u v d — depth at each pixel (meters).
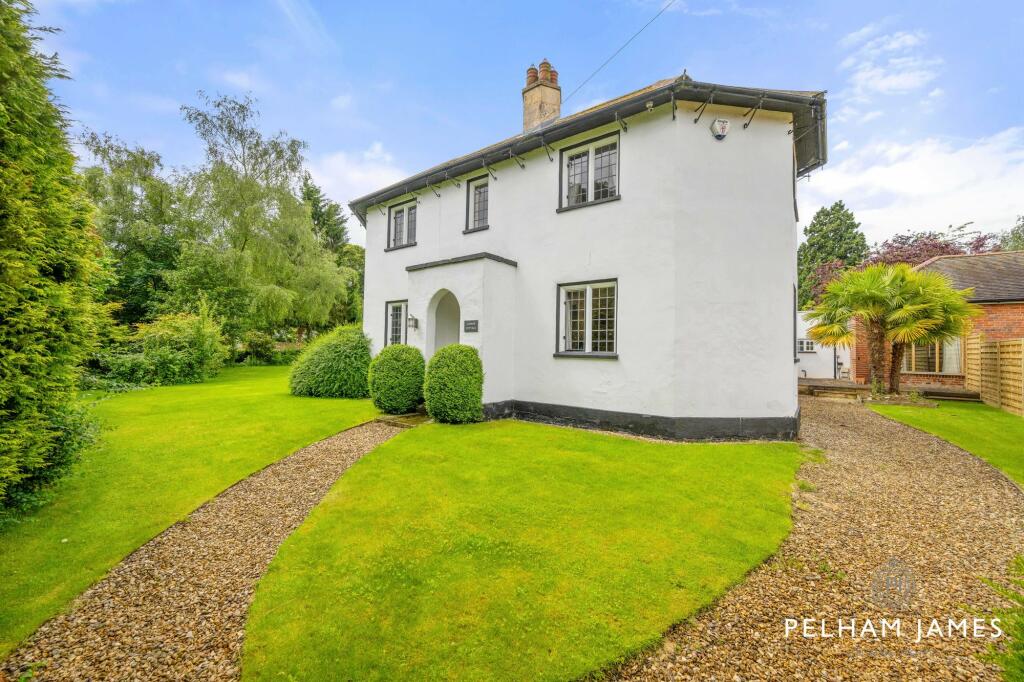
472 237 12.05
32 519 4.70
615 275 9.24
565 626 3.06
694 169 8.51
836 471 6.60
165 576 3.79
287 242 27.59
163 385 16.73
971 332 14.97
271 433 8.59
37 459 4.59
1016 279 16.45
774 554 4.09
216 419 9.88
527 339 10.63
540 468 6.42
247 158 25.55
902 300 13.48
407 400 10.47
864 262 30.69
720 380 8.47
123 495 5.50
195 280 23.58
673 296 8.44
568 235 9.99
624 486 5.72
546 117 13.52
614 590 3.47
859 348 18.77
